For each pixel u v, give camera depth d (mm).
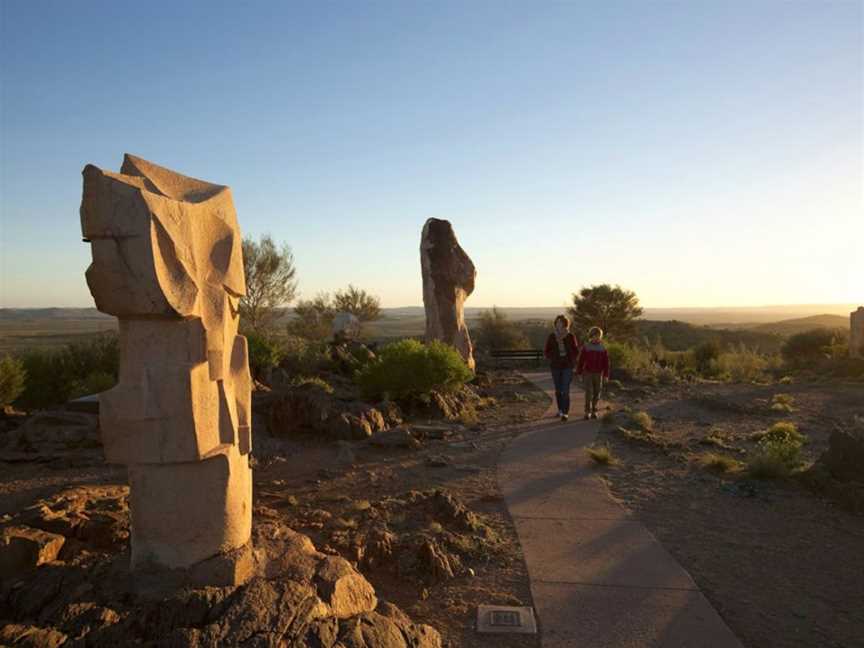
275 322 29875
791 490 7641
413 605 4695
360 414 10594
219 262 4262
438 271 19094
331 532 5848
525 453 9477
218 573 3984
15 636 3418
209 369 4066
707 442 10156
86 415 9602
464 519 6230
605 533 6129
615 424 11789
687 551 5738
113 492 6527
